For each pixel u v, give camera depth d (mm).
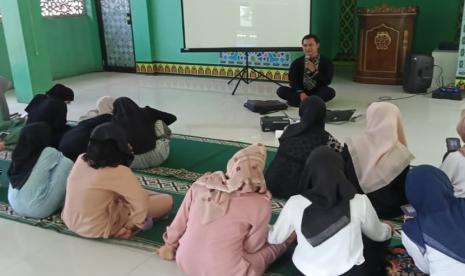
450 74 5789
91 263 2312
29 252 2432
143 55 7465
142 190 2436
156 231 2580
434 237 1633
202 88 6352
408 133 4145
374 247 1941
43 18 7051
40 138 2746
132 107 3375
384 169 2539
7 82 4496
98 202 2412
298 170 2783
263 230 2018
